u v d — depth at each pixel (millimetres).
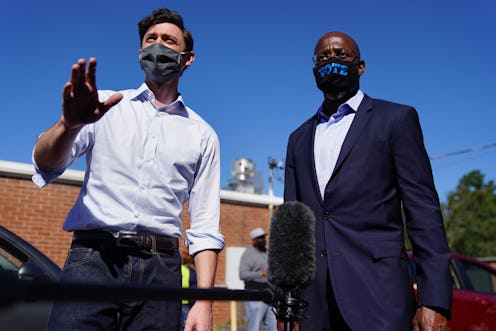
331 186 2166
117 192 1820
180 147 1976
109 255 1745
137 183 1853
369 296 1976
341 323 2043
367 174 2131
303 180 2314
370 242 2068
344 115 2314
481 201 34656
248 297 1096
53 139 1485
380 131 2166
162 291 890
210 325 1950
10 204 9523
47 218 9836
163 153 1927
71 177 10180
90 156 1901
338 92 2328
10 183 9602
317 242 2162
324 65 2320
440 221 2041
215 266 2059
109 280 1725
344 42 2352
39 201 9820
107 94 1972
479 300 5621
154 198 1861
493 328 5539
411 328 1972
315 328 2064
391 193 2148
